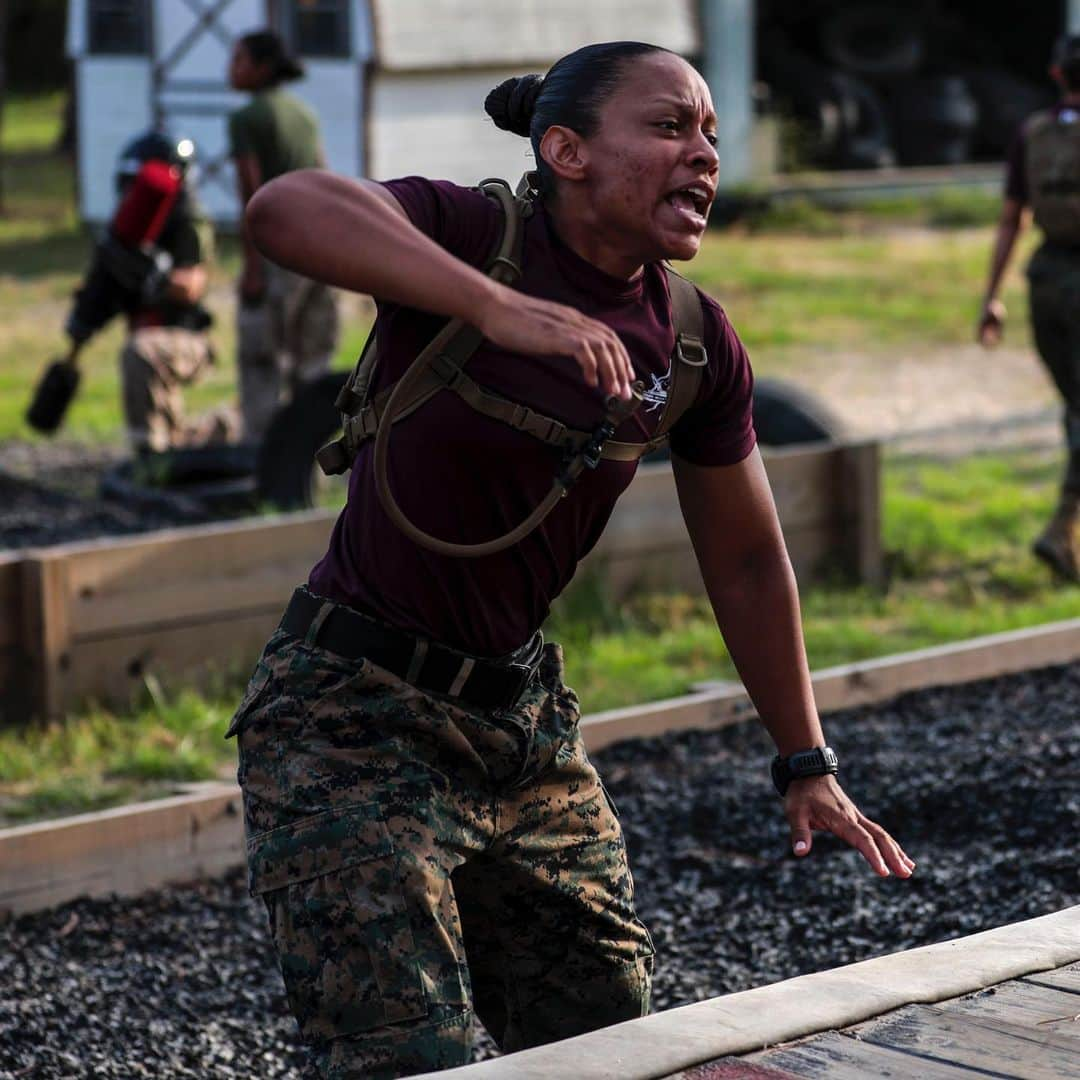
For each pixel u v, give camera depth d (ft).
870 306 66.74
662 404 10.09
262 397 39.52
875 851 10.80
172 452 37.96
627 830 20.54
